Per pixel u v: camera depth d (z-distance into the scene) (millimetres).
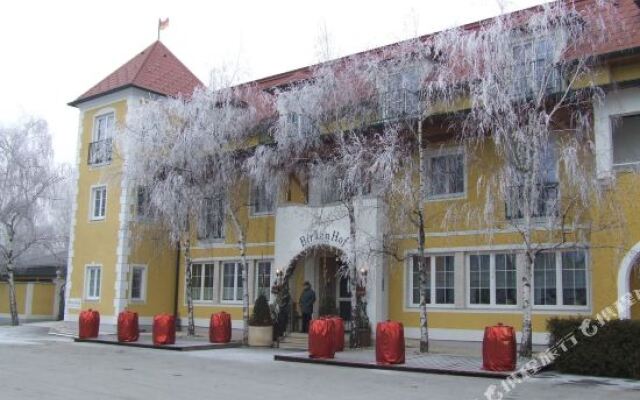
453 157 19547
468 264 19062
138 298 26266
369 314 19750
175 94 27797
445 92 17078
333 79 18953
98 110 28234
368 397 11031
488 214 16406
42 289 37625
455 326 18969
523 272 17891
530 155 15328
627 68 16547
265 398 10773
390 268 20328
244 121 21328
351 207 18844
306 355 17094
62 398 10297
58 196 37250
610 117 16469
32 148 32969
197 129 20906
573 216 16109
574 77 15375
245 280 21188
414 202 17641
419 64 17594
